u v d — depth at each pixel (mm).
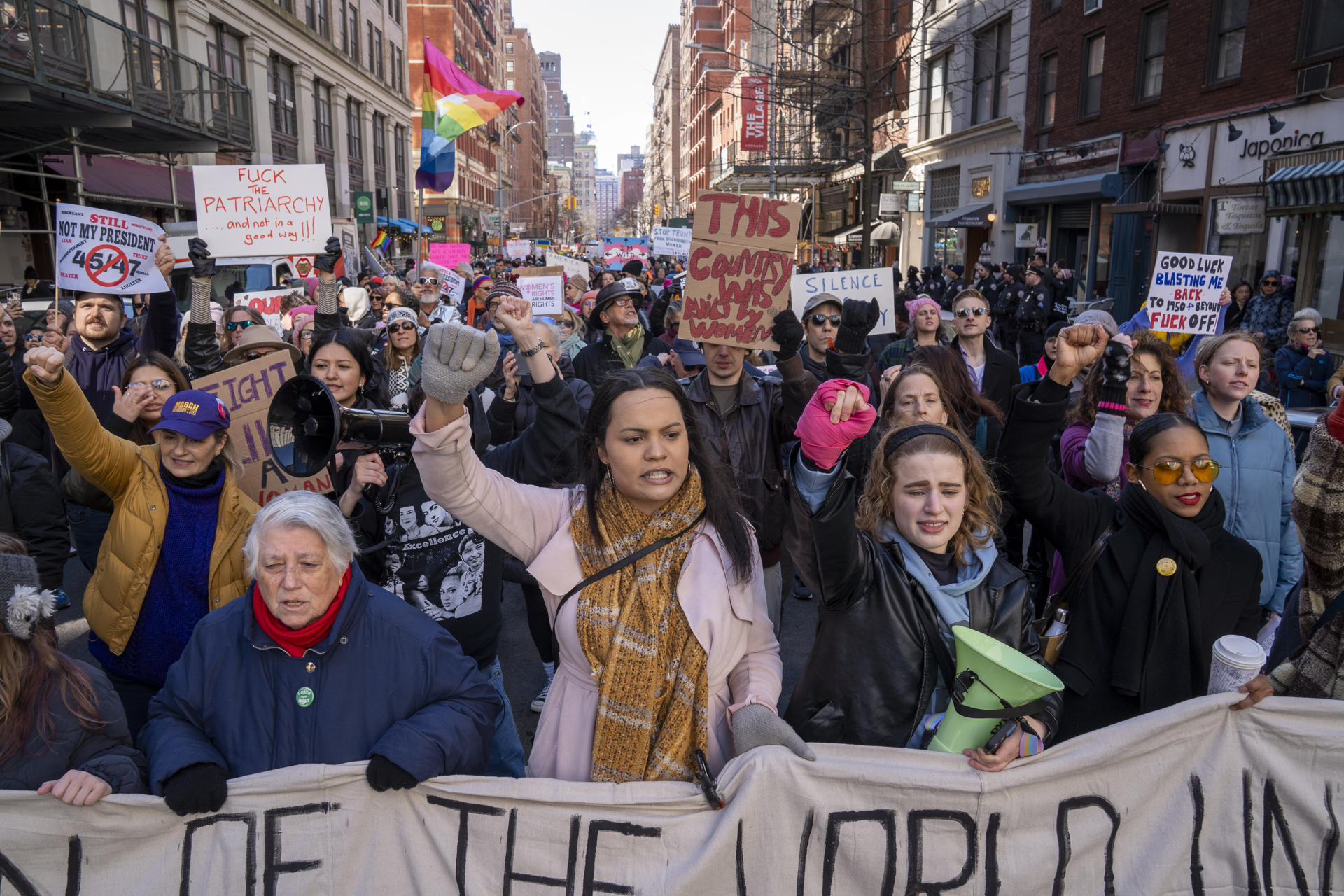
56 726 2275
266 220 7305
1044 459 2736
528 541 2342
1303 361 8539
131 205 20719
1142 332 4055
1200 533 2691
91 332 5457
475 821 2293
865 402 2039
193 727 2363
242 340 5418
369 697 2355
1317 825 2410
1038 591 5324
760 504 4000
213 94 20406
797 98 22984
